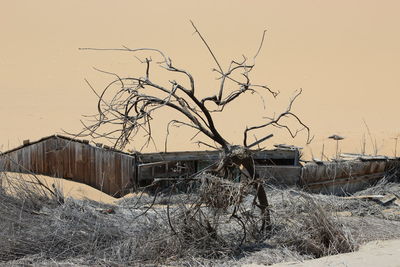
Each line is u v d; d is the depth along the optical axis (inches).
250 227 609.0
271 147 1251.8
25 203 617.9
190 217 577.3
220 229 613.3
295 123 1505.9
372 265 507.5
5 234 562.3
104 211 652.1
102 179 800.9
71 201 652.7
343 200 764.0
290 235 594.2
